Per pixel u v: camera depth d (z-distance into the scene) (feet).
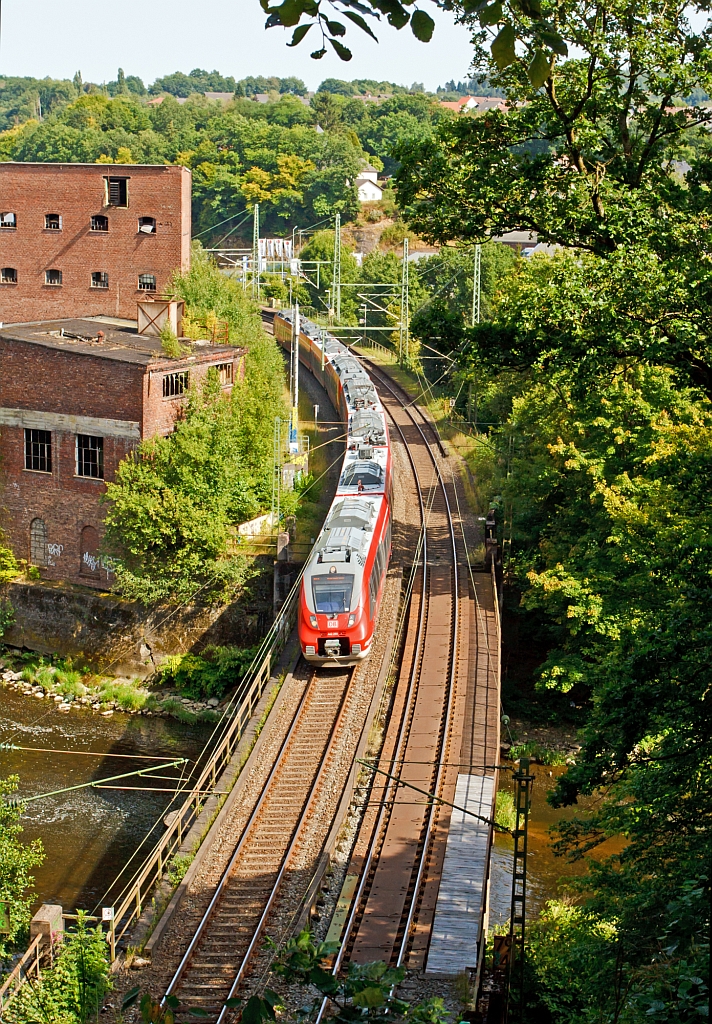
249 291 307.78
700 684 54.95
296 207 453.17
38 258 200.13
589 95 70.54
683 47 68.74
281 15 18.13
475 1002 64.44
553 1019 68.08
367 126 558.97
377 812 87.97
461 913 74.02
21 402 150.20
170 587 141.28
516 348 70.74
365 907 75.15
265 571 141.08
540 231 74.49
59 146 484.33
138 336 167.02
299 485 169.48
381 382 247.29
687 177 70.69
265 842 84.23
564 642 131.75
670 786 59.72
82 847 102.68
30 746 125.08
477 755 96.73
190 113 554.46
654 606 75.77
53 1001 65.05
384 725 103.81
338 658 110.22
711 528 65.16
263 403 162.50
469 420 205.87
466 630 123.54
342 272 347.36
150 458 142.82
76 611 146.92
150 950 71.05
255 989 66.49
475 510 164.14
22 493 152.35
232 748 101.24
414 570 139.54
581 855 66.49
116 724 132.67
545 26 18.78
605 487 101.19
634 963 55.98
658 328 61.46
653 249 64.95
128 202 195.00
